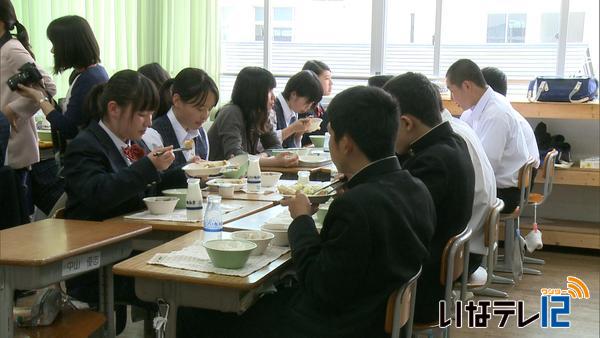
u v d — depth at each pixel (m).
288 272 1.92
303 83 4.35
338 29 5.88
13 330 1.81
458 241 2.11
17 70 3.30
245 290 1.68
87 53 3.39
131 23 5.79
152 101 2.39
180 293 1.73
